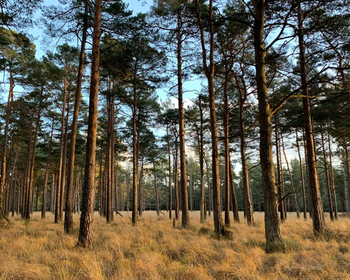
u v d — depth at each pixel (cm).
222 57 1352
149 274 428
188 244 694
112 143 2261
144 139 2803
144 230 1173
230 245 707
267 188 652
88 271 445
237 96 1823
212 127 1005
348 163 2358
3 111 2241
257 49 716
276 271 425
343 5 796
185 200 1369
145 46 1391
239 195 6612
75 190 4456
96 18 879
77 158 3441
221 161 4094
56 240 827
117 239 794
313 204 874
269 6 807
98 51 864
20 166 3145
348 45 928
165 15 1219
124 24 1041
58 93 2095
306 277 397
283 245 602
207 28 1143
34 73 1734
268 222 640
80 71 1244
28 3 898
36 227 1301
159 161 3378
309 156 915
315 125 1973
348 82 871
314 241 738
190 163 5662
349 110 1473
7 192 2791
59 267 470
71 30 1050
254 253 554
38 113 2264
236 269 430
